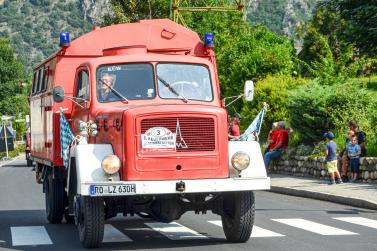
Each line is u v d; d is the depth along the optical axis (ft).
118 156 48.34
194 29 193.36
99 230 48.42
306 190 88.63
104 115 50.49
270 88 135.54
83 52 61.98
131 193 46.96
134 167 47.83
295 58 153.28
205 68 54.08
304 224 61.00
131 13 234.79
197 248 48.57
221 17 192.65
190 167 48.52
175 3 158.81
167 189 47.37
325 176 104.99
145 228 60.18
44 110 66.33
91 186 46.55
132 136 47.96
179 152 48.44
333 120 112.47
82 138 50.06
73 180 51.49
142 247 49.57
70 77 61.67
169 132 48.42
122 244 51.21
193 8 158.40
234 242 51.13
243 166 48.93
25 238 55.47
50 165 62.75
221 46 175.52
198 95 53.16
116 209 50.78
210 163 48.83
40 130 68.69
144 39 61.82
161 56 53.78
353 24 140.46
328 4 144.77
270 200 84.74
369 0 138.00
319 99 112.88
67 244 51.98
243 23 190.39
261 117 53.26
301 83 135.64
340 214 68.80
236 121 114.01
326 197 83.35
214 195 51.08
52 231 59.82
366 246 48.52
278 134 117.29
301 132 116.06
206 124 48.93
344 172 98.22
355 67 122.52
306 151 113.60
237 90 148.05
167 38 61.67
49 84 64.03
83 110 54.54
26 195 100.17
